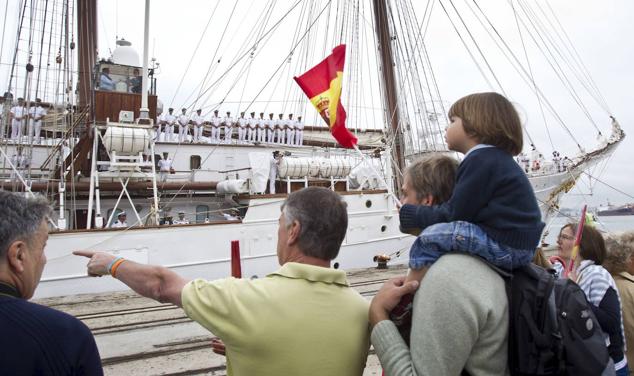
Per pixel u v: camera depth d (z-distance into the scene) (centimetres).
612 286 342
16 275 185
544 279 194
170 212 1377
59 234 969
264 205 1175
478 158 198
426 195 226
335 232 216
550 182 1792
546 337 180
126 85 1315
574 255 313
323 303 205
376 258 1320
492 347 186
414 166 236
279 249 226
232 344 194
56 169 1208
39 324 172
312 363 192
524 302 187
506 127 204
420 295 191
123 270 219
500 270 193
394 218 1372
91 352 182
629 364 389
